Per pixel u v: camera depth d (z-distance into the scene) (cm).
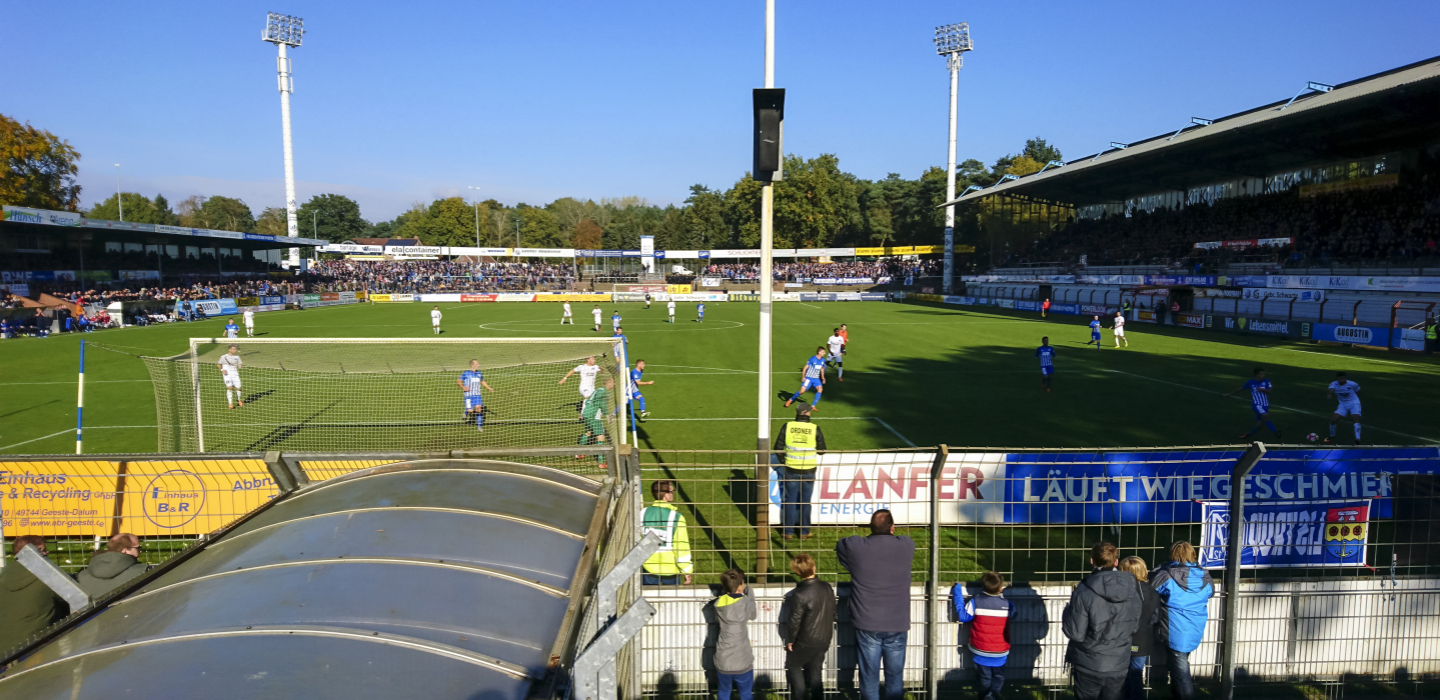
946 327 4225
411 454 562
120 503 872
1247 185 5241
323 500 479
